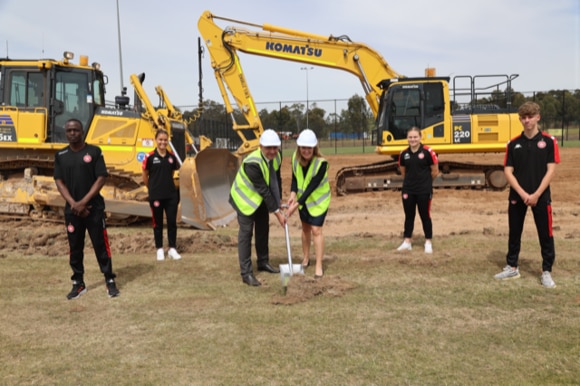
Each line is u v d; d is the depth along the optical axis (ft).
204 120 98.32
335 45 46.34
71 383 11.43
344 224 32.19
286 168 79.51
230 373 11.76
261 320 15.02
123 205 30.66
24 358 12.75
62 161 17.19
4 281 19.62
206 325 14.74
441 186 45.78
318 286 17.43
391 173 46.06
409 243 23.63
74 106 34.09
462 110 45.09
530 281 18.33
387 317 15.08
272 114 101.60
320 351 12.82
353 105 105.40
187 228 31.27
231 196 19.13
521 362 12.06
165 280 19.62
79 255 17.69
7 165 33.83
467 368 11.79
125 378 11.62
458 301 16.39
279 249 24.63
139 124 34.55
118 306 16.60
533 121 17.19
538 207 17.44
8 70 33.47
